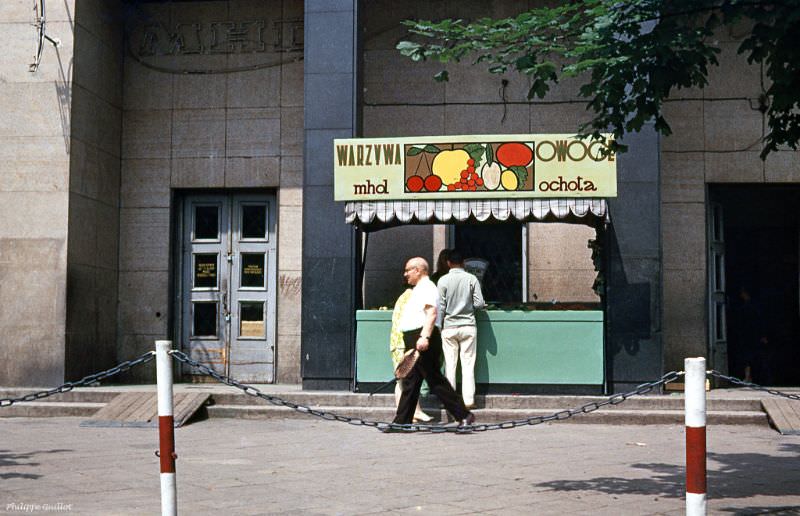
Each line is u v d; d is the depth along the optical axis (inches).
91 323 554.9
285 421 449.1
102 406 473.7
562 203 460.8
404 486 276.4
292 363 582.2
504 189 464.1
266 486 276.4
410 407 406.3
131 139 601.3
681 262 558.3
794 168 557.0
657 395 470.3
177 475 295.4
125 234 596.7
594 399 456.8
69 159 528.7
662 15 247.3
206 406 464.1
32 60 534.9
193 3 601.9
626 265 478.9
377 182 474.9
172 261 598.9
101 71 570.3
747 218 637.3
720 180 559.5
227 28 600.1
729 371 650.8
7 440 383.6
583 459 330.6
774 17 235.3
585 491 267.6
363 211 475.2
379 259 573.6
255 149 593.3
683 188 560.1
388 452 347.6
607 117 263.9
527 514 236.7
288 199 588.4
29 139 531.2
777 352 649.0
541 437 392.8
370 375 482.6
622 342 475.2
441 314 447.2
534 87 261.3
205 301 598.9
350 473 299.6
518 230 569.6
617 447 362.9
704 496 184.2
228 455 340.2
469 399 444.8
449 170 469.4
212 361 595.2
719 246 573.9
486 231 571.8
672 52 245.9
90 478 290.0
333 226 502.0
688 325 555.2
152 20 604.1
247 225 600.7
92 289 556.7
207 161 595.8
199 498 257.6
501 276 568.7
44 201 528.1
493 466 314.2
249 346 593.3
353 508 244.5
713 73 561.6
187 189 600.4
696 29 245.0
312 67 510.6
